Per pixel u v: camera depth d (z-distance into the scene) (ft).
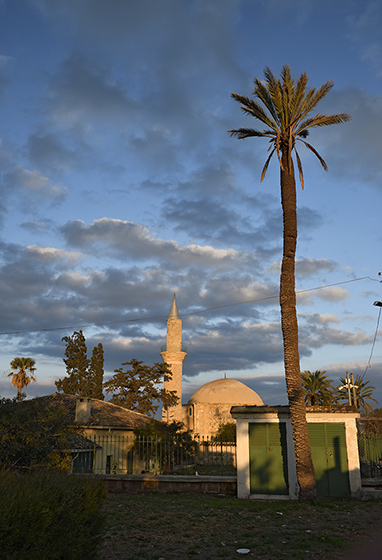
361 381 200.13
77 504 22.59
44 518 17.94
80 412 96.94
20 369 184.44
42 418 53.52
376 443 61.31
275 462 56.34
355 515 43.55
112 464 96.27
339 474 55.77
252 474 56.34
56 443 54.34
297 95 60.54
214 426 191.21
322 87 62.18
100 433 96.99
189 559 28.55
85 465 83.46
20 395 56.29
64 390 177.88
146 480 58.75
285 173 61.41
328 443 57.00
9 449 48.26
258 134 64.49
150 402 184.34
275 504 50.14
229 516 42.55
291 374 55.01
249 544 32.01
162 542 32.78
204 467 86.07
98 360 187.52
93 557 23.40
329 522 40.09
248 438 57.77
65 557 19.95
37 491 19.17
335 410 57.57
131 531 35.88
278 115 61.62
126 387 189.47
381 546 30.99
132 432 107.24
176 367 194.90
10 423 50.24
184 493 57.57
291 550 30.45
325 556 28.89
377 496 54.19
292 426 54.13
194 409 194.70
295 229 59.72
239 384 212.64
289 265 58.75
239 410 58.65
